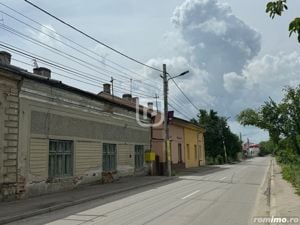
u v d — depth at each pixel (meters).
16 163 17.66
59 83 20.59
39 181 19.14
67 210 15.02
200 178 30.70
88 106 24.27
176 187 23.17
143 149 34.00
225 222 11.43
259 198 17.33
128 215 12.91
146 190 21.83
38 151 19.20
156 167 35.69
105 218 12.48
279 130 33.59
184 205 15.10
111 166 27.78
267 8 5.72
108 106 27.11
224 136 76.56
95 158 25.00
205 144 75.69
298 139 31.94
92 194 19.39
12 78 17.47
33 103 18.98
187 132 50.75
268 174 34.69
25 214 13.59
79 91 22.70
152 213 13.20
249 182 26.25
